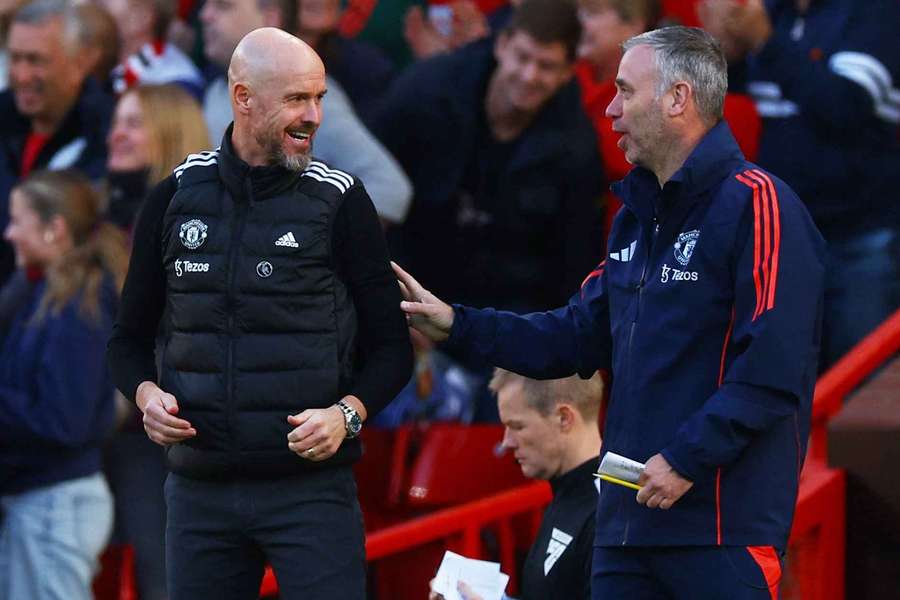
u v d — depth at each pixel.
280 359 13.42
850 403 19.52
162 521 19.62
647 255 13.74
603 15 22.14
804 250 13.13
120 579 19.84
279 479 13.66
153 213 13.91
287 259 13.43
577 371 14.84
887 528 19.02
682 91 13.53
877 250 22.30
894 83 22.33
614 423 13.71
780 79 22.22
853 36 22.27
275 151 13.41
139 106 19.86
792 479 13.48
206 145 20.23
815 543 19.20
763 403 12.87
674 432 13.30
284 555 13.72
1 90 23.20
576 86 21.70
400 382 13.85
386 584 19.27
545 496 19.36
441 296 21.94
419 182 21.80
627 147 13.80
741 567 13.22
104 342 19.02
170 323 13.83
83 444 18.92
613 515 13.74
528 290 21.67
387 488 20.67
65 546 18.78
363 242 13.72
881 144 22.39
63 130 22.31
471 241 21.69
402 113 21.66
